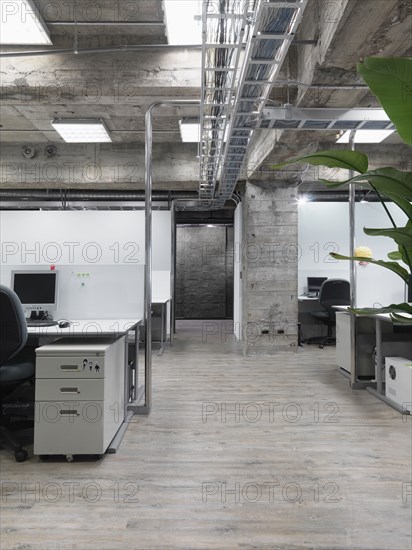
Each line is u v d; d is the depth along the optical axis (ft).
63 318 10.88
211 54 7.93
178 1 7.95
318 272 22.41
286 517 5.95
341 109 10.13
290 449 8.30
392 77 3.33
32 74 9.91
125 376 9.99
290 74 9.91
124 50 9.39
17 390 10.98
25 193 21.67
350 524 5.79
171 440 8.77
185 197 22.12
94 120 14.07
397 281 22.07
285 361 17.15
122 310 10.98
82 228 19.93
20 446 7.95
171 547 5.28
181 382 13.71
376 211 22.38
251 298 18.61
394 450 8.27
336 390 12.73
